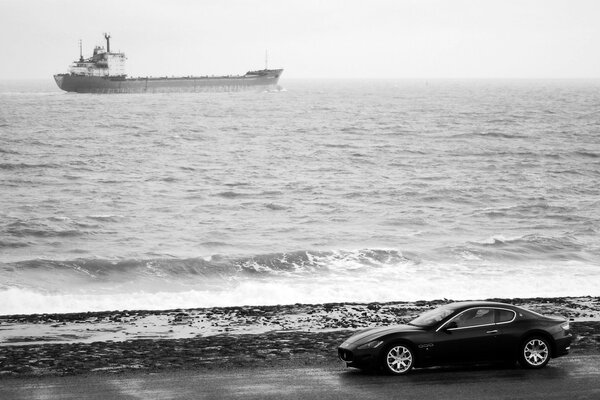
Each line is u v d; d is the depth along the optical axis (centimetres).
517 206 5772
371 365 1636
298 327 2359
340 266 3759
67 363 1802
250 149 9856
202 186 6781
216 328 2350
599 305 2747
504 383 1561
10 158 8419
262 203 5938
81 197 6088
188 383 1598
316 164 8362
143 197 6153
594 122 14138
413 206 5850
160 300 2981
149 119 15288
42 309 2836
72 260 3684
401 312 2631
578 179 7288
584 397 1451
